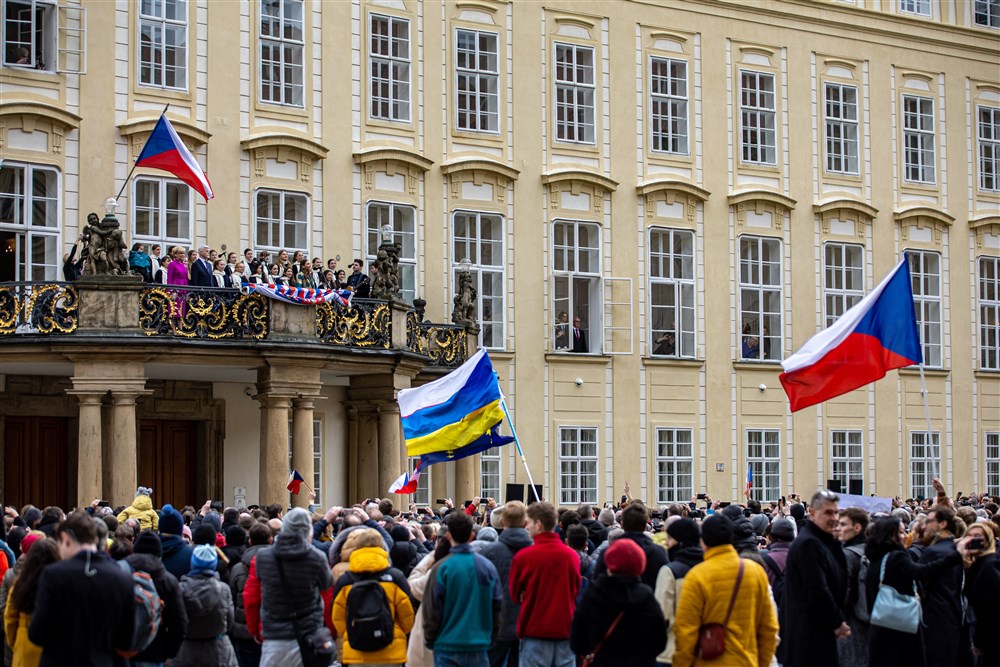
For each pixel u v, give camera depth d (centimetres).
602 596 1112
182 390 2964
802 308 3922
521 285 3475
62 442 2875
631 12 3691
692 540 1191
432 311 3334
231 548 1573
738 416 3797
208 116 3047
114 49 2942
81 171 2884
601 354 3575
